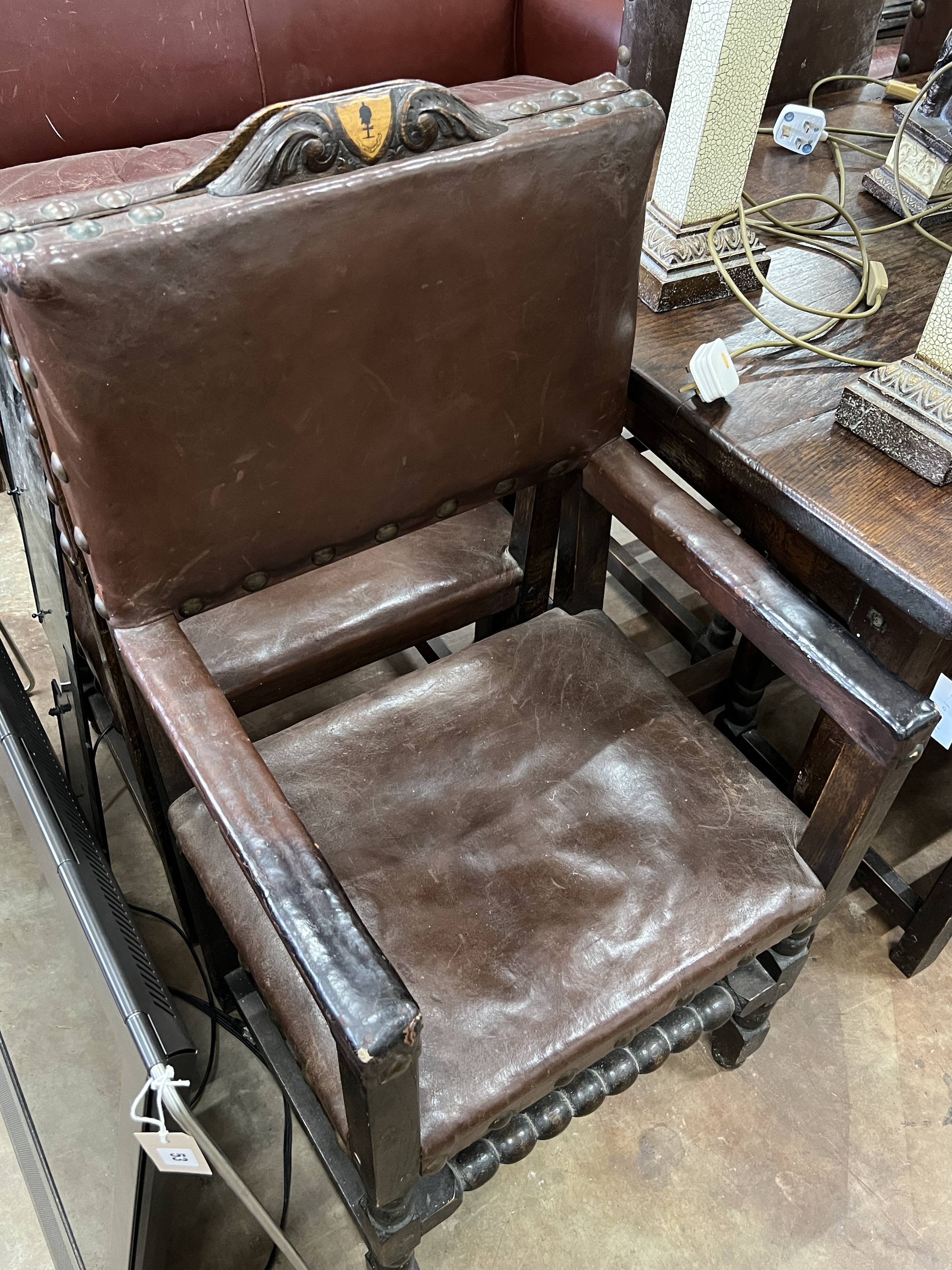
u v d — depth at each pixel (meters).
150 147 1.82
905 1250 1.07
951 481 0.89
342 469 0.84
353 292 0.75
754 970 1.00
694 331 1.07
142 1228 0.72
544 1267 1.04
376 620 1.08
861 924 1.33
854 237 1.19
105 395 0.68
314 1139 0.90
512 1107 0.74
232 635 1.04
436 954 0.79
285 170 0.68
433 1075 0.73
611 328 0.91
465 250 0.78
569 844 0.88
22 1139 0.93
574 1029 0.76
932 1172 1.12
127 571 0.77
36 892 1.12
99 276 0.64
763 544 1.01
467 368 0.85
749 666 1.37
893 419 0.90
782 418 0.96
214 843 0.86
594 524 1.07
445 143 0.74
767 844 0.88
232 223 0.67
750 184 1.27
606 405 0.97
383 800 0.90
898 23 1.91
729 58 0.94
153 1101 0.61
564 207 0.81
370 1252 0.90
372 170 0.71
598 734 0.96
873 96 1.50
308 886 0.62
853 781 0.80
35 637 1.59
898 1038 1.23
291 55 2.01
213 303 0.69
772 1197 1.10
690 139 1.00
